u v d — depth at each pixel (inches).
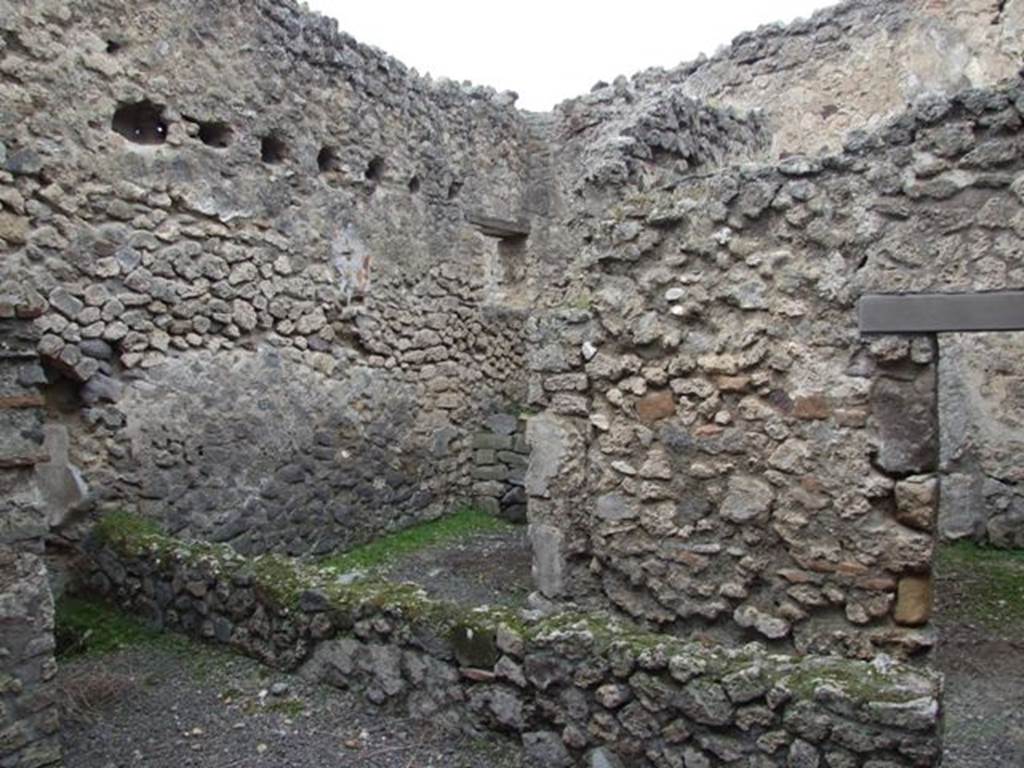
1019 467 222.7
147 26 188.5
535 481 160.9
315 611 133.6
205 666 140.5
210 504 201.0
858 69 307.4
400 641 123.4
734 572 137.1
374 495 256.8
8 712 101.3
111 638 152.0
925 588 120.8
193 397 197.8
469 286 306.0
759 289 133.8
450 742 115.6
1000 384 225.8
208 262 201.6
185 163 196.4
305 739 117.0
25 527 104.6
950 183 119.3
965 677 145.2
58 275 171.0
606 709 104.3
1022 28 267.3
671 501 144.2
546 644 109.0
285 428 223.3
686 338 141.7
